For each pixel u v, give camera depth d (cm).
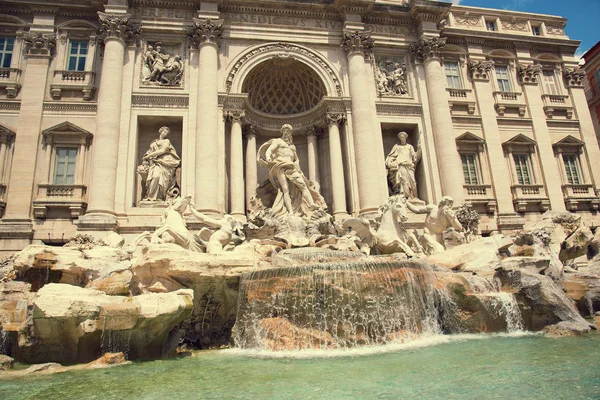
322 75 2514
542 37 3027
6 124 2202
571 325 1141
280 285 1170
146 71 2344
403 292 1200
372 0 2548
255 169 2428
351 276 1168
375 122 2506
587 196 2788
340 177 2355
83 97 2284
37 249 1365
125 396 671
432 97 2572
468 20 2992
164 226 1552
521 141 2775
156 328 1003
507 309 1238
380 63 2662
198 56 2381
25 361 981
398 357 918
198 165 2169
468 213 2253
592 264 1817
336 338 1102
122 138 2184
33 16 2361
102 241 1838
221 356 1034
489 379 694
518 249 1630
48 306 924
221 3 2455
